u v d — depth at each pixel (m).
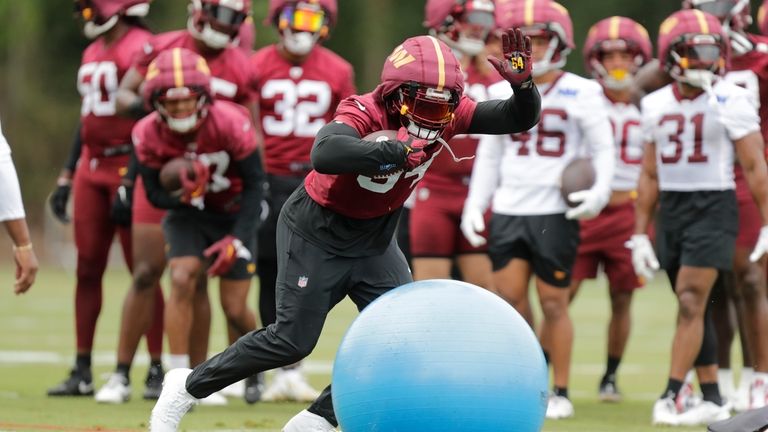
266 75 35.62
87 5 34.50
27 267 22.06
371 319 19.66
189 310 30.39
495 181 32.22
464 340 19.00
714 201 29.58
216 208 30.55
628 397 36.97
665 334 60.81
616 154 37.38
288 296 21.41
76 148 37.62
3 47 133.50
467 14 34.16
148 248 32.06
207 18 32.88
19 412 29.34
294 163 35.44
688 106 29.86
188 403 21.98
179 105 28.56
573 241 31.19
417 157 19.70
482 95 34.59
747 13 33.34
